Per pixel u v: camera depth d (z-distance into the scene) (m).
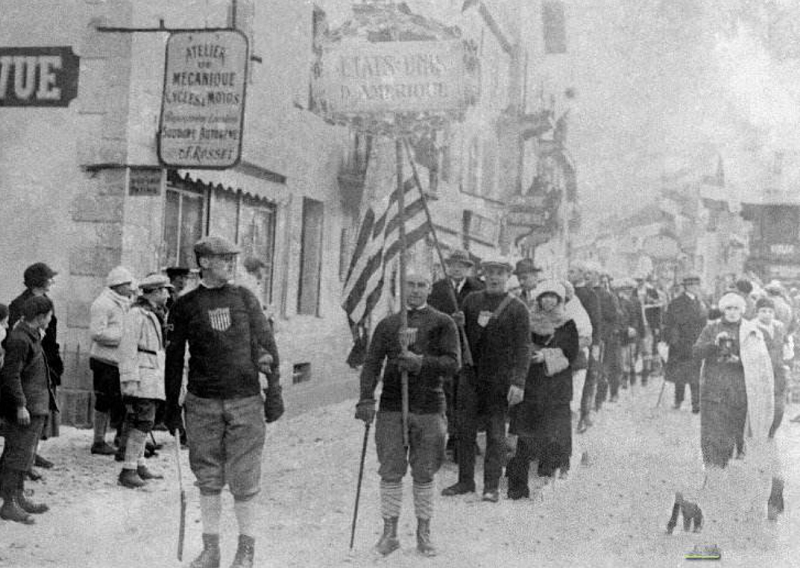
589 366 9.89
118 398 7.92
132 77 9.71
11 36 9.94
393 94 7.85
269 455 8.78
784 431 8.55
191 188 10.80
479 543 5.53
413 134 8.07
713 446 5.94
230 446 4.90
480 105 21.39
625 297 13.38
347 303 7.19
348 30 7.88
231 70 9.11
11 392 5.59
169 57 9.17
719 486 5.90
